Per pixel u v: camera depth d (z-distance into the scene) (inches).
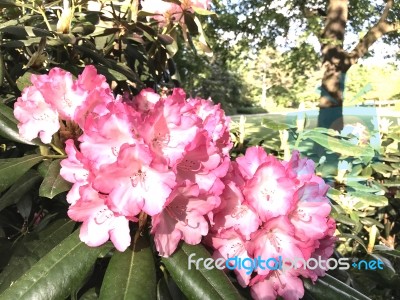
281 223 14.4
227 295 13.4
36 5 21.5
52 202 19.0
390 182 31.6
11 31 19.7
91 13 23.6
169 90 26.6
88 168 12.9
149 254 13.8
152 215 12.4
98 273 16.0
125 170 12.3
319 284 16.8
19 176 15.3
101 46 24.1
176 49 25.1
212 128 15.0
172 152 12.9
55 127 15.1
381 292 31.6
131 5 24.2
